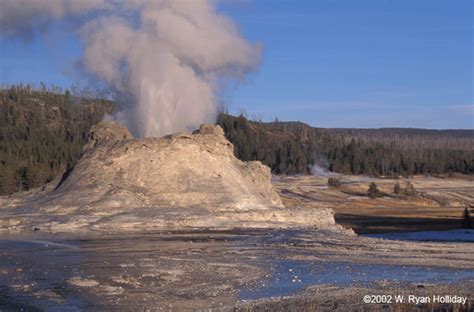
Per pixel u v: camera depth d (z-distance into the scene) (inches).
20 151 5871.1
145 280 1422.2
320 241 2158.0
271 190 3294.8
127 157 2960.1
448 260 1763.0
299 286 1349.7
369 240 2224.4
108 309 1129.4
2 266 1605.6
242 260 1733.5
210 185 2871.6
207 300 1205.1
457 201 6505.9
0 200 2908.5
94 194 2738.7
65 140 7121.1
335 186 7017.7
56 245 2009.1
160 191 2802.7
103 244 2041.1
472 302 1094.4
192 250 1915.6
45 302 1192.2
